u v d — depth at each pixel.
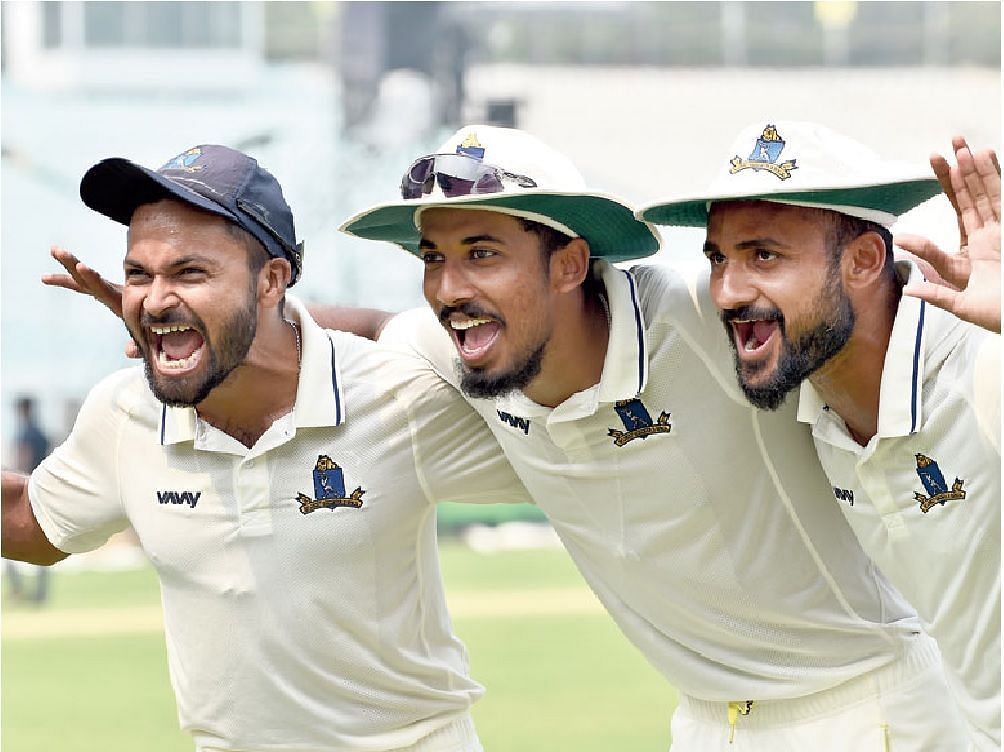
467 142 13.57
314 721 14.55
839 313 12.34
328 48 92.19
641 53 97.25
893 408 12.44
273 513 14.28
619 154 95.00
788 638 14.68
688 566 14.34
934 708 14.86
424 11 92.69
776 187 11.98
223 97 90.75
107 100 89.38
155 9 90.88
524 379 13.38
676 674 15.16
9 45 90.81
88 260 82.00
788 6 97.56
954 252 12.48
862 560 14.66
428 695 15.01
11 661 41.59
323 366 14.27
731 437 13.86
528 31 95.62
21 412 64.44
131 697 36.44
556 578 57.97
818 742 14.82
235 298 13.55
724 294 12.39
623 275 13.71
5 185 83.00
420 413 14.55
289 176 89.56
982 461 12.30
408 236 14.70
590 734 31.33
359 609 14.45
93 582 60.09
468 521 73.62
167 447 14.48
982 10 96.50
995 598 12.74
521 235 13.16
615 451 13.99
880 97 96.50
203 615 14.52
